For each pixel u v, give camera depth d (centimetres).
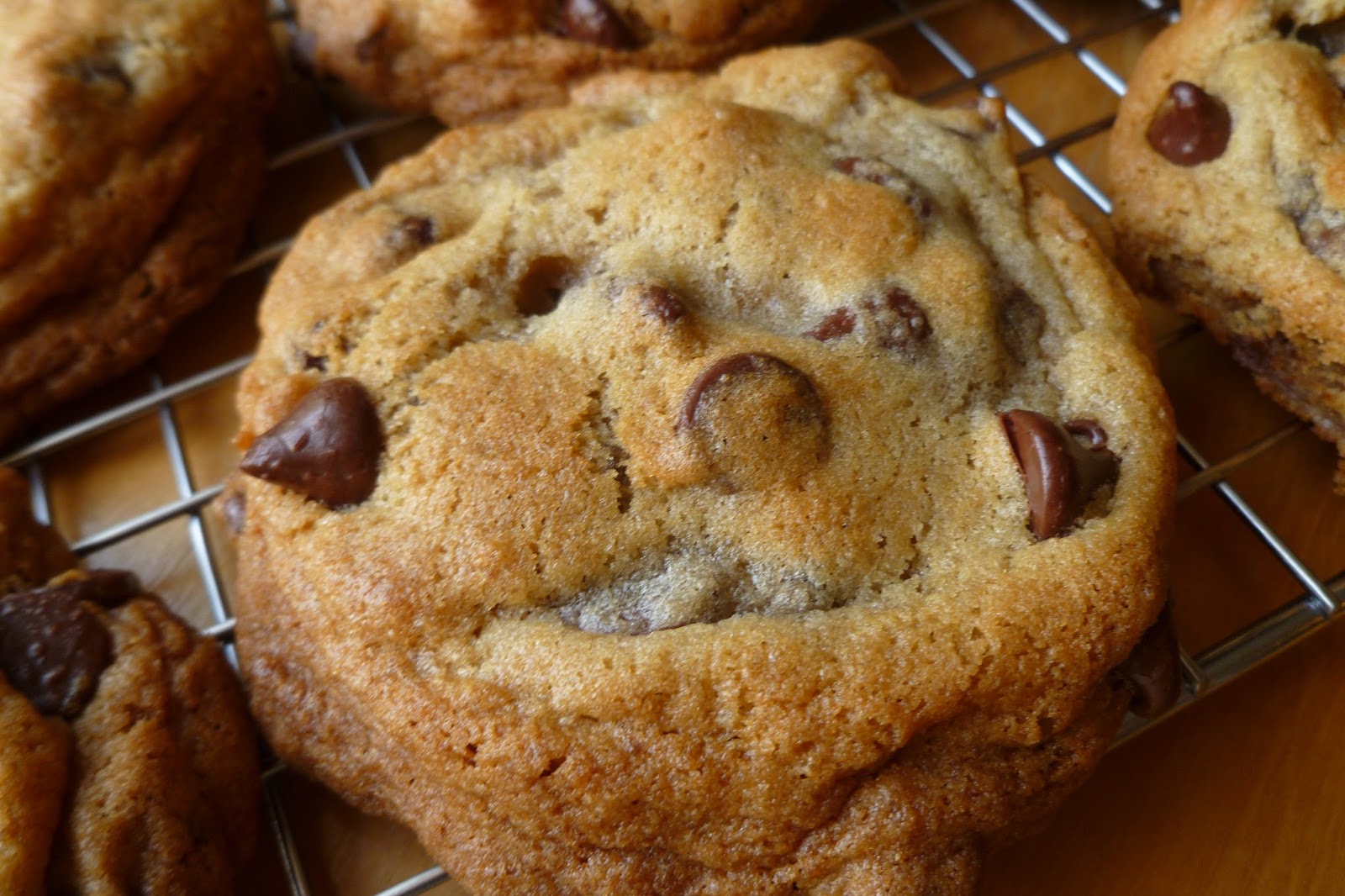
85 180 20
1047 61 24
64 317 21
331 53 23
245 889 18
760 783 16
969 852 17
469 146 20
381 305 18
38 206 20
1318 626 18
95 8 21
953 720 16
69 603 18
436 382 17
